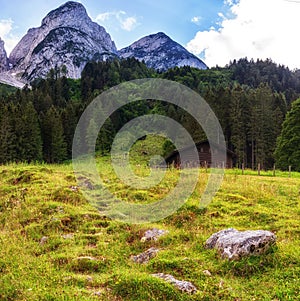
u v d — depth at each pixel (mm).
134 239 10477
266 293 6570
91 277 7574
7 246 9500
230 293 6523
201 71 177000
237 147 61094
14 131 53156
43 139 61719
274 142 60906
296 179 22859
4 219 12664
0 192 15766
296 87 163000
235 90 79812
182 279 7172
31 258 8727
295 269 7285
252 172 29781
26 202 13805
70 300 6230
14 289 6762
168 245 9570
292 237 9492
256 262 7609
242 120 64375
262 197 14555
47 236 10727
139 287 6641
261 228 10742
